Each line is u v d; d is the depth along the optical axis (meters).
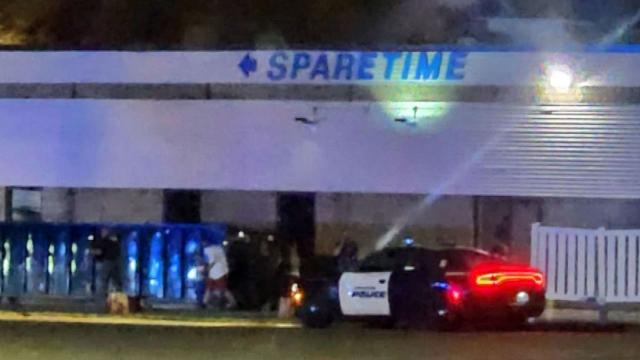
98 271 29.69
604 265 25.28
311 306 23.91
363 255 32.06
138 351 18.36
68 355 17.75
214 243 29.19
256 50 32.06
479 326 23.17
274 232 31.11
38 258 30.00
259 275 28.98
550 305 25.91
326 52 31.69
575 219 31.38
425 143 31.50
